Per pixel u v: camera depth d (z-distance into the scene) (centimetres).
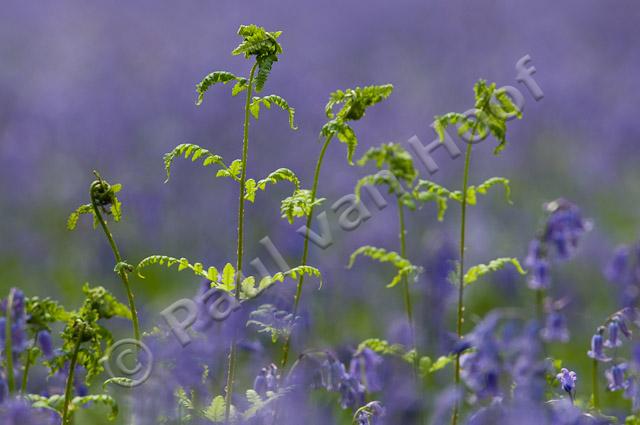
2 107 2158
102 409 759
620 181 1808
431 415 773
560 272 1209
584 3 3133
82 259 1362
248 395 612
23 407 540
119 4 3425
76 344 597
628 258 980
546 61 2702
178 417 601
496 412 645
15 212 1594
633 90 2380
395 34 3025
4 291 1304
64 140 1869
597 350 693
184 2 3391
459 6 3212
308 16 3281
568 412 600
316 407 682
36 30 3105
